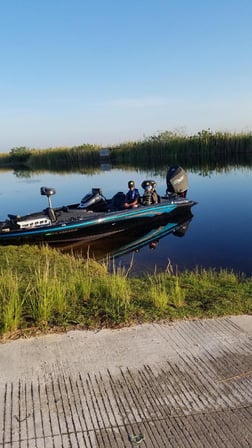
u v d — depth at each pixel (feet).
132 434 8.98
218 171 97.96
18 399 10.30
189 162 137.49
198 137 148.46
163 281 19.97
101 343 12.97
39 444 8.79
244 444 8.55
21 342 13.10
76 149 198.08
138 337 13.30
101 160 186.60
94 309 15.39
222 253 31.81
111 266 30.27
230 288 18.39
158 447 8.57
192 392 10.37
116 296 16.42
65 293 16.69
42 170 161.17
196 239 36.83
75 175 118.83
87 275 21.61
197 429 9.05
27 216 37.45
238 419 9.30
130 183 44.50
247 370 11.24
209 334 13.38
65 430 9.18
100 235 40.57
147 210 43.42
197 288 18.38
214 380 10.85
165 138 159.53
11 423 9.45
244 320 14.37
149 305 15.81
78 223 38.06
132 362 11.84
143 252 34.06
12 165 233.14
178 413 9.61
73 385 10.82
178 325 14.10
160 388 10.59
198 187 71.87
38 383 10.95
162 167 127.13
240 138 139.74
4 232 34.86
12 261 27.50
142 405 9.95
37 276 19.43
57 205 64.23
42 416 9.66
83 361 11.96
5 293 16.55
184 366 11.57
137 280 21.20
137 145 165.37
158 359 11.97
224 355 12.06
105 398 10.26
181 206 46.98
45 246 35.42
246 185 70.74
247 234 37.42
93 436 8.96
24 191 84.99
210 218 45.70
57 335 13.53
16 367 11.72
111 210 44.06
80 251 36.65
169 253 33.01
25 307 15.58
